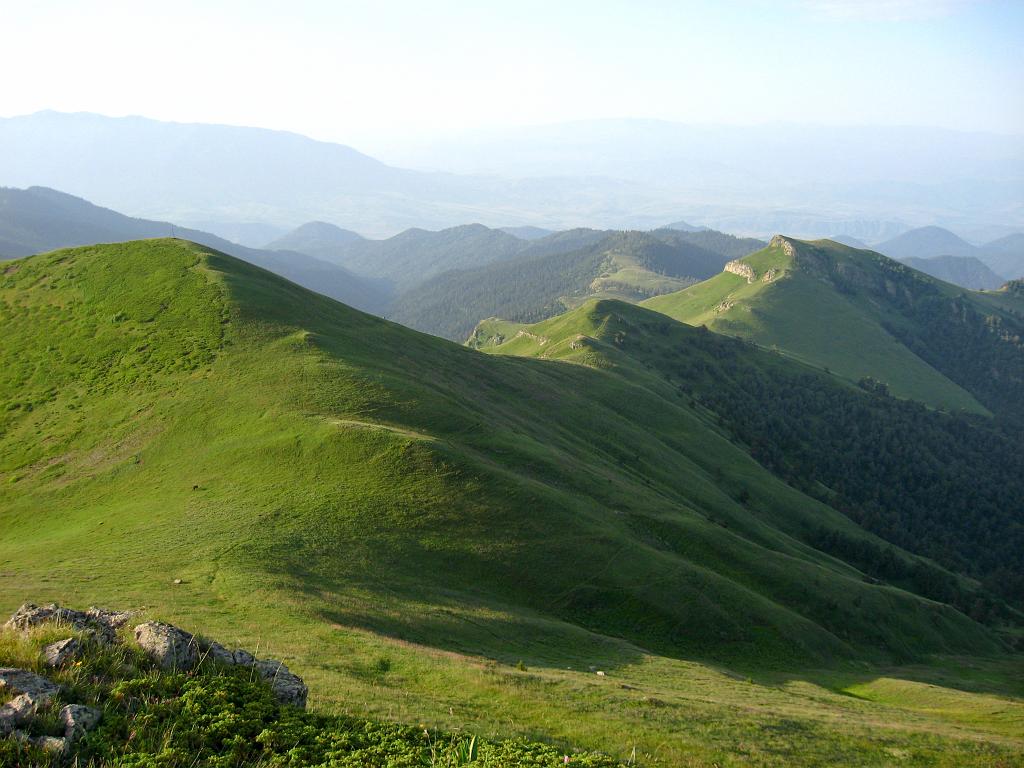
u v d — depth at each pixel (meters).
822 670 66.12
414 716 23.55
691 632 62.66
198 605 36.69
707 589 68.81
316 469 64.12
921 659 87.06
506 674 33.41
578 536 67.19
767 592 83.19
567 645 48.91
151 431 69.62
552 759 19.70
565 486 82.25
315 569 47.91
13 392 78.12
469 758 18.16
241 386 77.38
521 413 117.94
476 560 58.97
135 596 37.00
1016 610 156.38
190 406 73.31
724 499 133.25
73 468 64.94
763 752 29.30
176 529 51.59
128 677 17.67
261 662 21.02
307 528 54.25
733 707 35.69
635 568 66.50
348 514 57.94
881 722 40.62
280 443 66.81
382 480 63.94
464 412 89.81
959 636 99.19
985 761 33.59
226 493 59.25
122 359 82.81
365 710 22.84
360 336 106.38
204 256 107.56
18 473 64.56
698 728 30.22
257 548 48.56
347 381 82.06
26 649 17.39
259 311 94.88
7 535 55.34
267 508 56.66
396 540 56.72
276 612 36.81
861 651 81.19
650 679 43.28
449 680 30.88
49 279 103.44
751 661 62.62
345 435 68.06
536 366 165.25
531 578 60.31
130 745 15.26
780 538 129.00
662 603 63.88
